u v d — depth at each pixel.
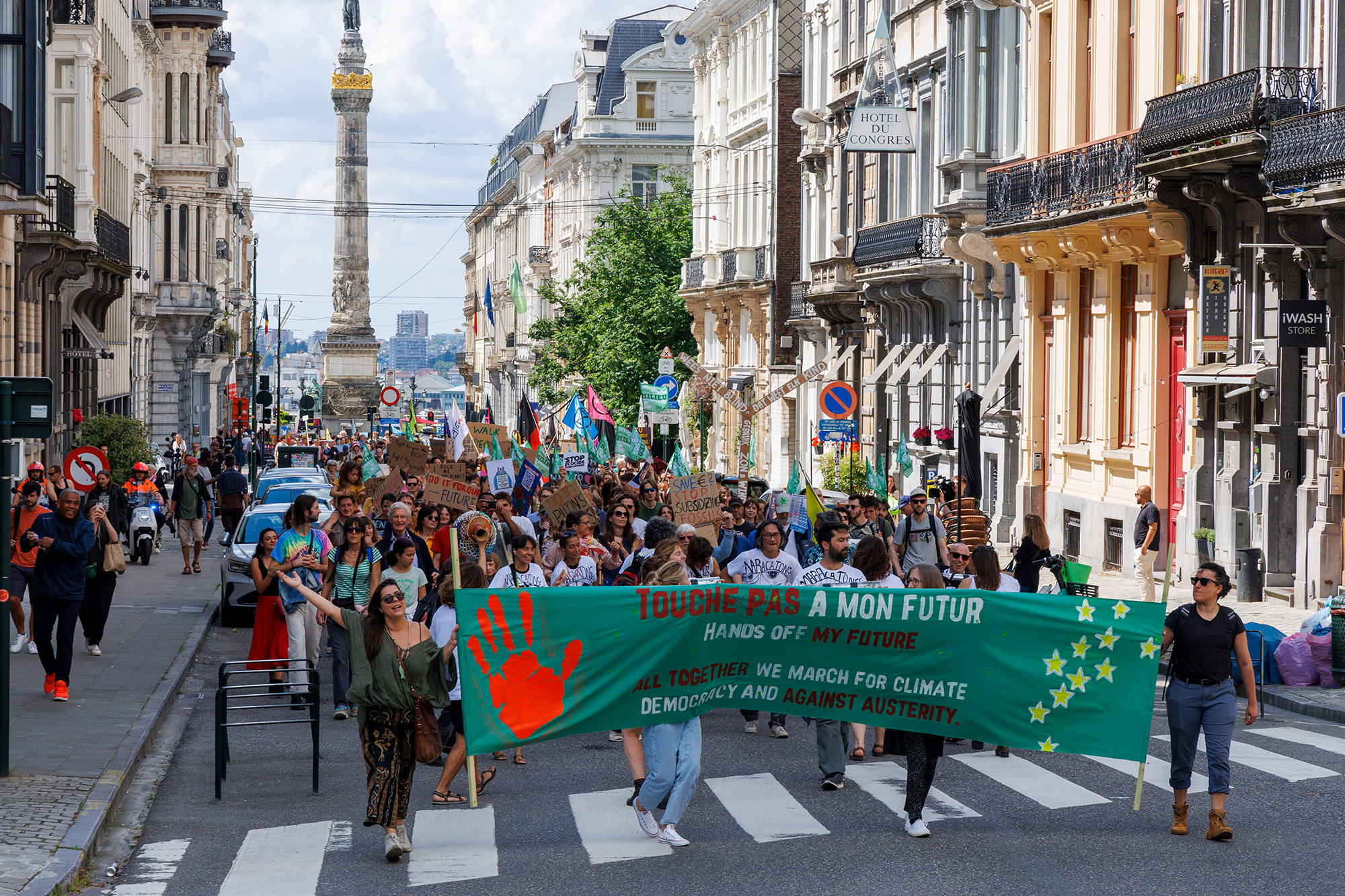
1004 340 36.41
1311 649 18.30
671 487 21.75
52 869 10.15
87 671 18.73
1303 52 23.77
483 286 154.75
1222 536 25.98
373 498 27.77
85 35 39.94
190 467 30.89
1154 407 29.06
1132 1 30.03
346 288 131.25
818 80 53.19
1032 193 31.02
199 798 13.02
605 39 99.19
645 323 68.19
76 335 47.50
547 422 82.38
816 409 53.47
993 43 35.53
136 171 65.31
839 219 49.75
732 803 12.46
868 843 11.07
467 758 11.40
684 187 72.31
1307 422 24.36
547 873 10.42
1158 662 11.64
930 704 11.68
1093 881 9.98
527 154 121.56
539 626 11.42
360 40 131.12
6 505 12.96
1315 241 23.33
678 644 11.54
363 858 10.93
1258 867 10.31
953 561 15.79
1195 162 24.39
